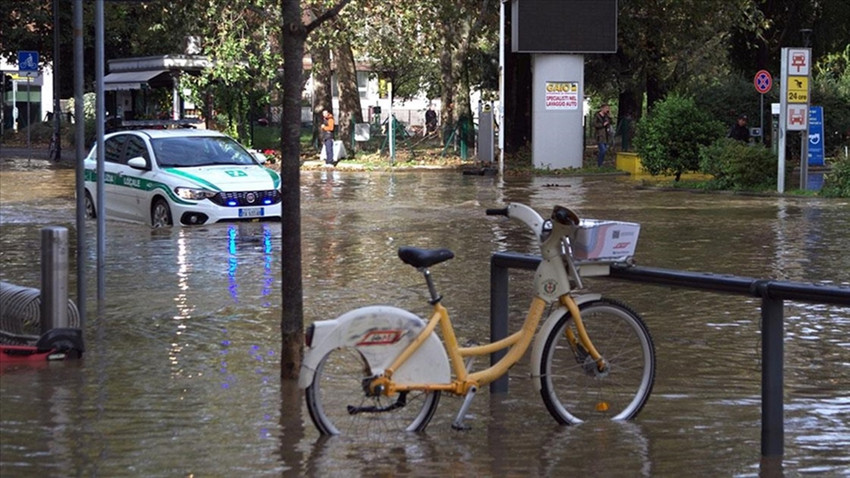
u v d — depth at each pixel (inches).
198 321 542.6
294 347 415.2
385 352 338.6
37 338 467.8
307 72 2306.8
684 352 474.6
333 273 707.4
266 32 1932.8
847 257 783.7
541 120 1899.6
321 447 330.6
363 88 4131.4
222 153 1048.2
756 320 546.9
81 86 492.7
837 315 560.4
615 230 350.9
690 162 1562.5
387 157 2153.1
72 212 1138.0
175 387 403.9
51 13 2763.3
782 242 875.4
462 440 340.8
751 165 1438.2
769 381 325.1
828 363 456.4
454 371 349.1
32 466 309.0
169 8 1937.7
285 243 412.8
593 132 3161.9
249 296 619.5
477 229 967.6
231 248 840.9
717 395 400.5
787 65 1392.7
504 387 397.4
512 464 316.8
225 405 378.0
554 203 1254.3
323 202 1254.3
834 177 1363.2
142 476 301.6
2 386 404.5
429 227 985.5
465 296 614.9
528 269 384.2
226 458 319.0
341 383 404.5
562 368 385.7
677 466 316.2
